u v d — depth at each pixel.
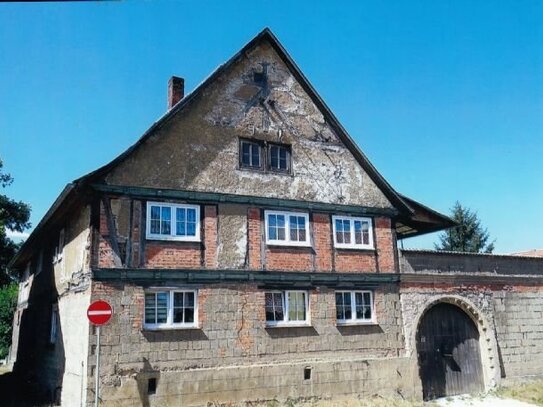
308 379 14.76
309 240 16.00
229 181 15.12
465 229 41.62
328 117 17.56
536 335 19.16
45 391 16.84
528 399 16.55
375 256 17.09
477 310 18.09
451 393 17.20
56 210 15.68
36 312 21.00
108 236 13.09
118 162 13.45
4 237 27.78
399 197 18.14
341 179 17.30
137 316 12.90
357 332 16.00
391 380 16.00
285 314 15.11
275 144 16.33
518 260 19.86
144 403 12.46
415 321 16.97
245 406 13.62
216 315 13.93
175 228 14.05
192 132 14.93
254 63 16.62
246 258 14.77
